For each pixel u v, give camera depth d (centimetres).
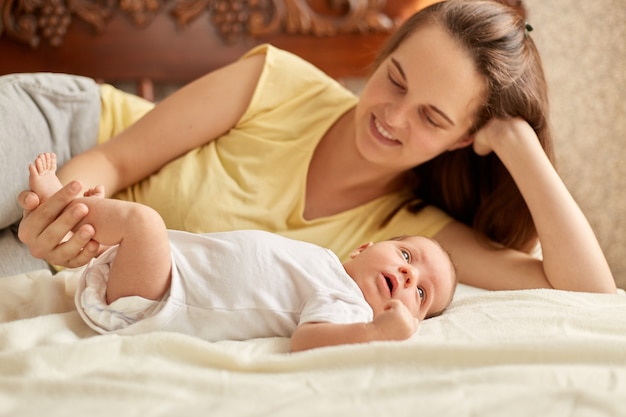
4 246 136
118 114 169
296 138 161
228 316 108
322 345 101
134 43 231
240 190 152
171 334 96
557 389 87
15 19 223
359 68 243
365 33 243
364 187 168
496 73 149
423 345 95
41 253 107
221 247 112
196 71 236
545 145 166
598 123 268
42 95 154
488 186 174
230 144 161
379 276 120
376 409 80
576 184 271
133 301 103
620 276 270
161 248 103
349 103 167
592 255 149
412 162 156
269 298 110
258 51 169
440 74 144
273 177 156
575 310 125
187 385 85
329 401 82
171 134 153
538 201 153
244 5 236
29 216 106
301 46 240
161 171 154
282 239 119
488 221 169
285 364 93
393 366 93
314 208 163
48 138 152
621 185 268
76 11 226
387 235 166
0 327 99
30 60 226
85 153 149
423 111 147
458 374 90
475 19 150
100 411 78
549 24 264
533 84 159
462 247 164
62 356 90
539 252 182
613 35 263
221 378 89
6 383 82
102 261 109
